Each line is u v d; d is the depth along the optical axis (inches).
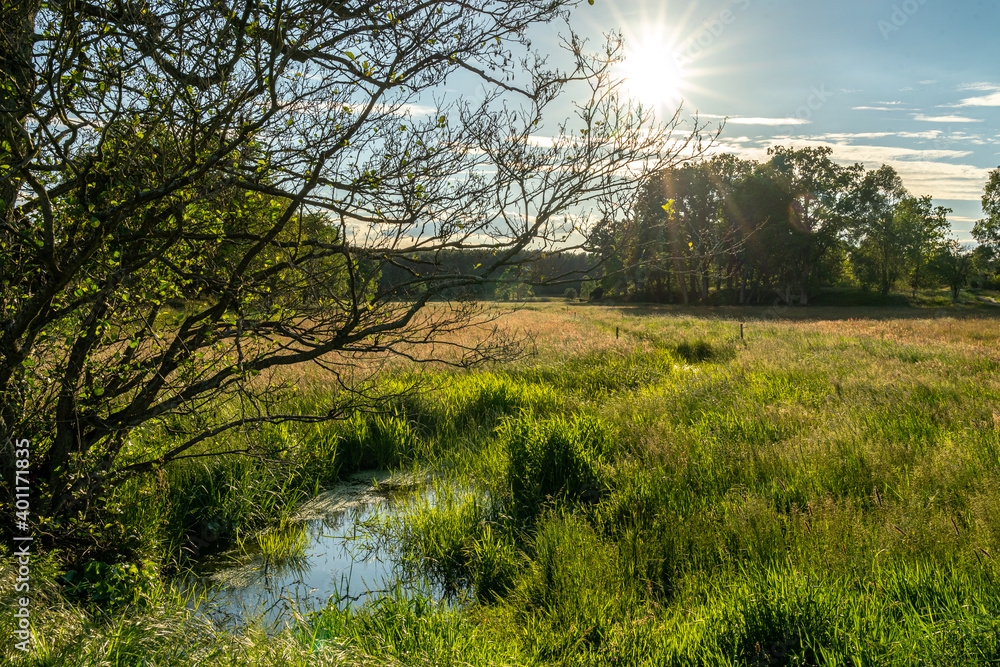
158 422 165.0
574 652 139.8
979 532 162.4
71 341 142.8
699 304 2514.8
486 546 191.5
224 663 111.1
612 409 345.7
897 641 118.9
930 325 1019.9
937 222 2824.8
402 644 136.0
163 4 113.1
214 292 156.9
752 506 193.5
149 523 192.5
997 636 111.9
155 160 130.7
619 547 185.3
